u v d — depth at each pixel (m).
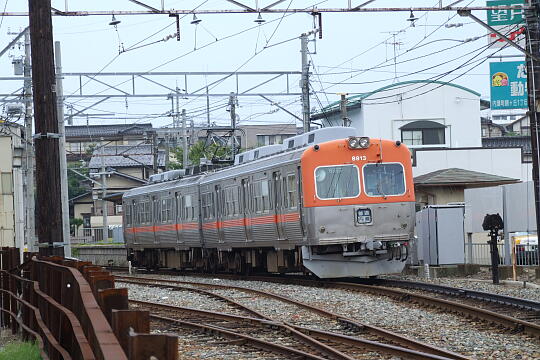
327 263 36.84
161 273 61.06
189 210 52.53
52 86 26.94
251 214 42.53
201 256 53.91
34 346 19.66
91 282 11.82
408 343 18.92
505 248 42.62
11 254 29.78
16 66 56.75
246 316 26.75
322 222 35.88
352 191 36.31
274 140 129.50
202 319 26.47
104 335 7.86
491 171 71.00
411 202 37.06
